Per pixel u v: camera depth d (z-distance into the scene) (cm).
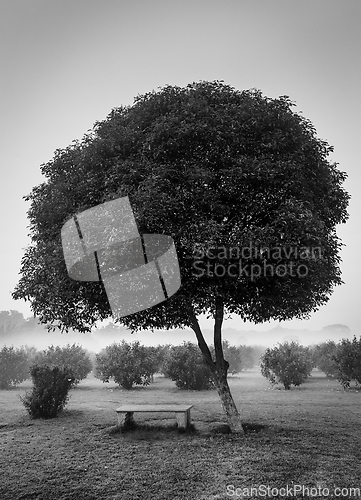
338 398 1463
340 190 849
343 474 583
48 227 817
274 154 736
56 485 559
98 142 744
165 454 689
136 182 705
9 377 2023
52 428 938
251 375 2808
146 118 780
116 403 1363
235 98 809
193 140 725
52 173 848
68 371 1172
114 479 577
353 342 1848
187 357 1877
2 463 658
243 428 878
